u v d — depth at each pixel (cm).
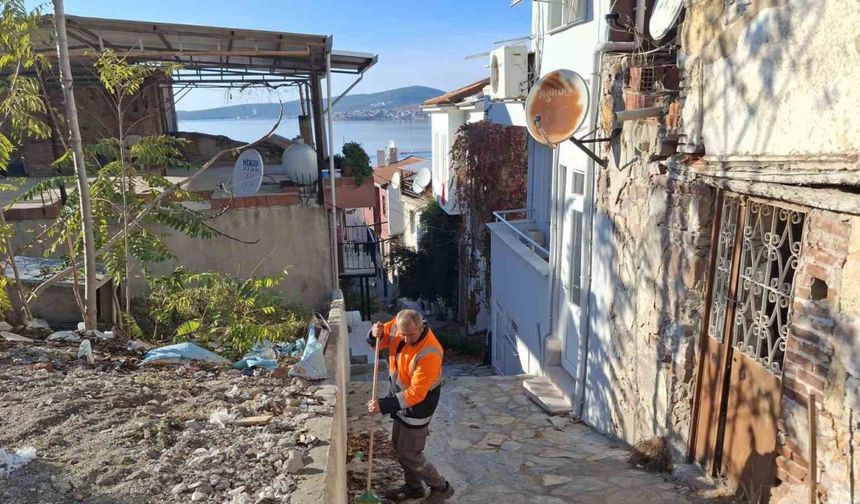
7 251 588
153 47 1044
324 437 336
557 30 799
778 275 393
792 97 352
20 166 1226
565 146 773
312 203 972
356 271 1526
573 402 732
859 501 308
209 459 303
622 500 448
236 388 415
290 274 967
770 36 371
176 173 1291
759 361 401
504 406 764
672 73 525
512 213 1250
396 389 438
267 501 267
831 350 328
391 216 2739
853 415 311
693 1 464
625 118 510
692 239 471
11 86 577
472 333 1594
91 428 332
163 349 506
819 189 333
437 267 1905
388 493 462
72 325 647
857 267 309
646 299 548
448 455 591
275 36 942
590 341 686
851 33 304
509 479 514
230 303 691
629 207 580
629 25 598
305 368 456
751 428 409
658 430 531
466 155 1481
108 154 675
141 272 878
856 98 302
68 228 616
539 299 895
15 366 430
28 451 292
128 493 267
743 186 402
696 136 464
